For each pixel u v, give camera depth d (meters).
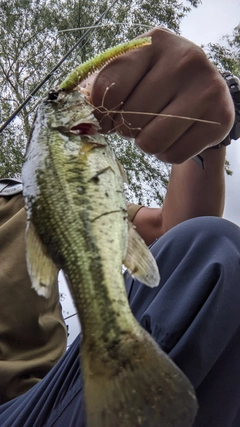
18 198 0.77
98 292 0.33
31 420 0.46
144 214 0.81
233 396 0.39
